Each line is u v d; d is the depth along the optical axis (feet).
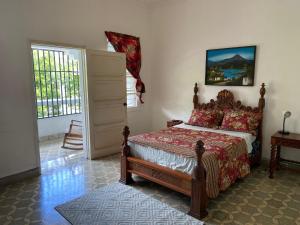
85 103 14.14
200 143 8.06
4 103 10.85
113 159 14.56
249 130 12.62
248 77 13.61
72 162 14.03
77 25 13.38
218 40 14.65
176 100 17.31
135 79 17.44
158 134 12.28
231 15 13.94
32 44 11.69
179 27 16.38
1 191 10.39
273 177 11.73
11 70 10.94
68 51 19.30
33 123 11.88
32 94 11.72
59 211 8.74
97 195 9.95
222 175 9.38
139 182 11.25
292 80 12.23
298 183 11.06
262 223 7.99
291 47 12.09
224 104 14.57
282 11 12.17
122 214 8.54
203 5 15.02
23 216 8.47
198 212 8.25
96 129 14.52
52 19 12.21
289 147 12.21
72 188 10.63
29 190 10.46
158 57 17.90
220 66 14.66
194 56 15.89
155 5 17.39
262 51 13.02
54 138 20.11
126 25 16.25
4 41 10.61
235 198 9.68
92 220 8.18
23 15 11.12
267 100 13.14
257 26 13.05
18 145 11.45
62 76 20.47
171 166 9.48
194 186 8.23
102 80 14.47
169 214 8.52
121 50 15.76
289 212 8.65
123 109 15.88
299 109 12.17
